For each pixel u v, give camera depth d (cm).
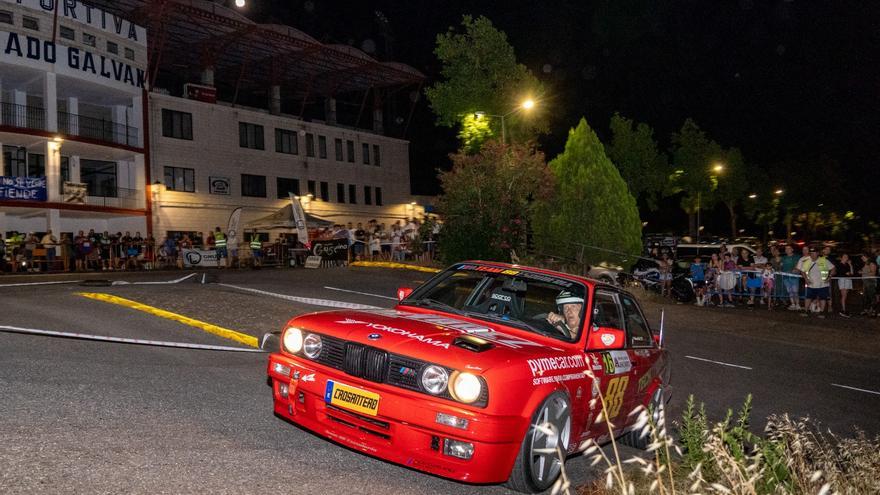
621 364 545
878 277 1775
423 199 5544
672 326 1538
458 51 3144
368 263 2494
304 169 4488
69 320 923
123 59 3397
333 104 4956
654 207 5238
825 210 5562
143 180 3512
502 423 402
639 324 630
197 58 4241
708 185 5328
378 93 5269
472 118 3052
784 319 1691
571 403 466
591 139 2130
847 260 1803
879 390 1038
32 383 566
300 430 526
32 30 2939
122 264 3012
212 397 595
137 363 696
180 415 525
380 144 5181
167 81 4638
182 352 780
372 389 426
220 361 757
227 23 3716
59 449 416
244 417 543
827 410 878
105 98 3509
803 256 1825
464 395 404
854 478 390
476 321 537
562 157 2173
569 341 510
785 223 6062
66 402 521
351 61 4497
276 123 4319
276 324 1005
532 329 523
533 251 2180
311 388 455
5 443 416
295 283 1842
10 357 657
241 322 999
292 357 477
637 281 2061
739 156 5666
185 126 3766
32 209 2978
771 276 1894
